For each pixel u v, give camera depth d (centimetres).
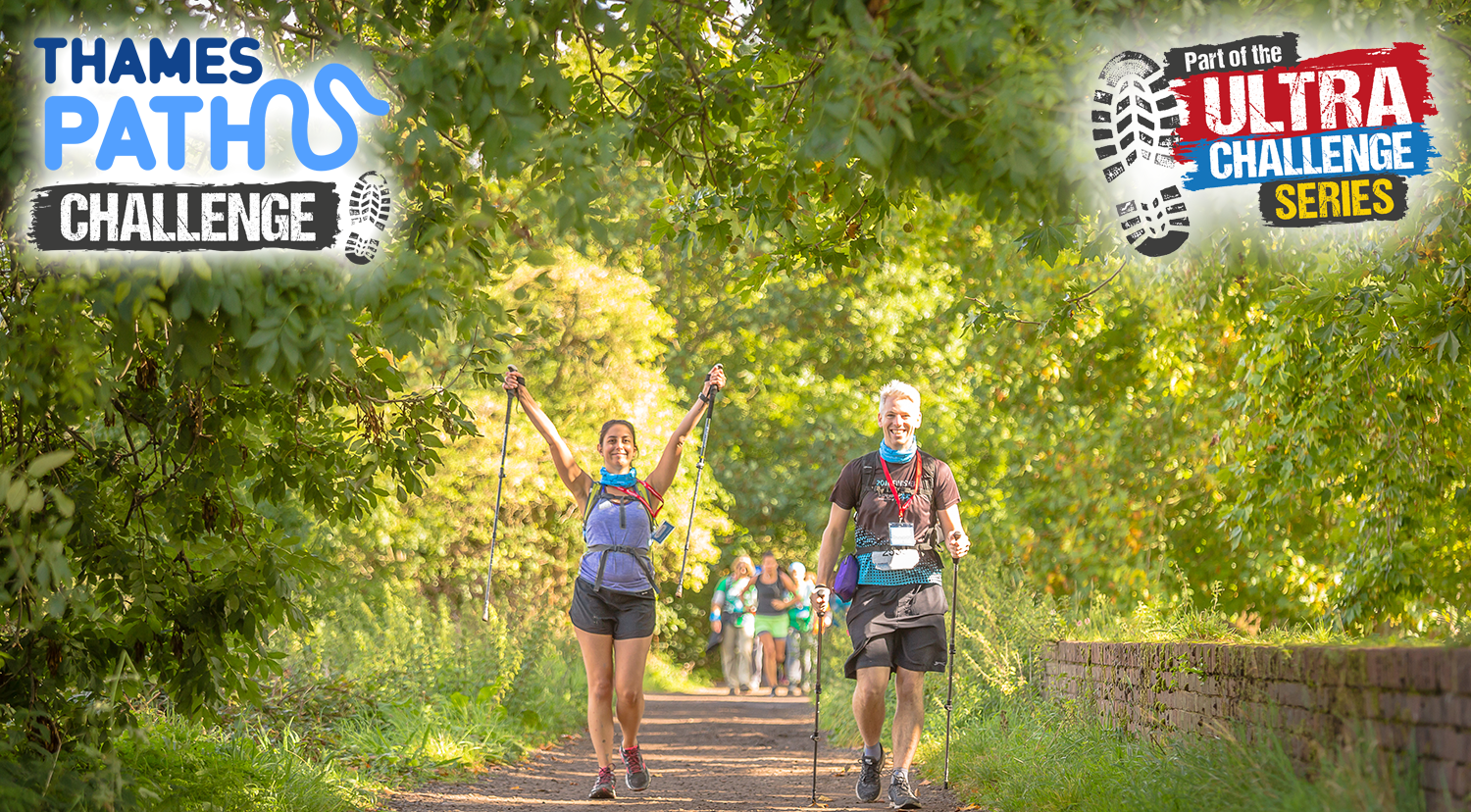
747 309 7131
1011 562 3344
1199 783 1220
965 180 1056
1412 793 916
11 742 1168
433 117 1023
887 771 2195
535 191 1037
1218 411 2991
